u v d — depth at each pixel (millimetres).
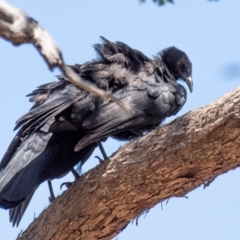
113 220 11016
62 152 12148
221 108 9977
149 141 10516
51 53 6566
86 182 10953
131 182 10617
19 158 11742
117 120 11984
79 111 11836
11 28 6434
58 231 11102
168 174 10453
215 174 10523
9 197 11133
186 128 10242
